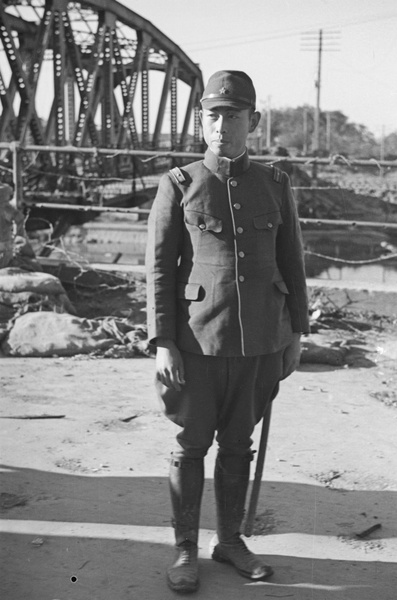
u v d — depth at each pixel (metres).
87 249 21.80
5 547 2.77
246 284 2.48
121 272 7.67
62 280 7.68
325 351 5.68
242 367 2.50
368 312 7.00
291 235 2.64
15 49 19.50
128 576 2.59
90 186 16.62
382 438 4.06
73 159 19.89
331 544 2.86
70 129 27.50
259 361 2.55
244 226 2.49
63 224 15.95
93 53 23.28
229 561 2.68
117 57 26.25
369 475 3.54
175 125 33.91
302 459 3.73
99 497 3.22
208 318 2.46
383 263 17.31
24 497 3.21
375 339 6.36
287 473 3.55
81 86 22.38
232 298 2.46
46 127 20.52
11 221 7.41
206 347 2.45
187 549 2.57
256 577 2.57
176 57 33.06
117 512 3.08
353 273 16.75
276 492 3.32
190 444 2.56
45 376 5.18
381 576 2.62
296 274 2.66
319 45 33.56
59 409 4.45
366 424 4.29
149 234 2.55
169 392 2.55
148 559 2.71
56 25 20.98
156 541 2.84
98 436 4.00
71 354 5.75
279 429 4.18
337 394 4.89
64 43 21.50
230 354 2.45
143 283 7.61
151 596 2.46
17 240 7.45
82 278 7.67
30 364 5.50
